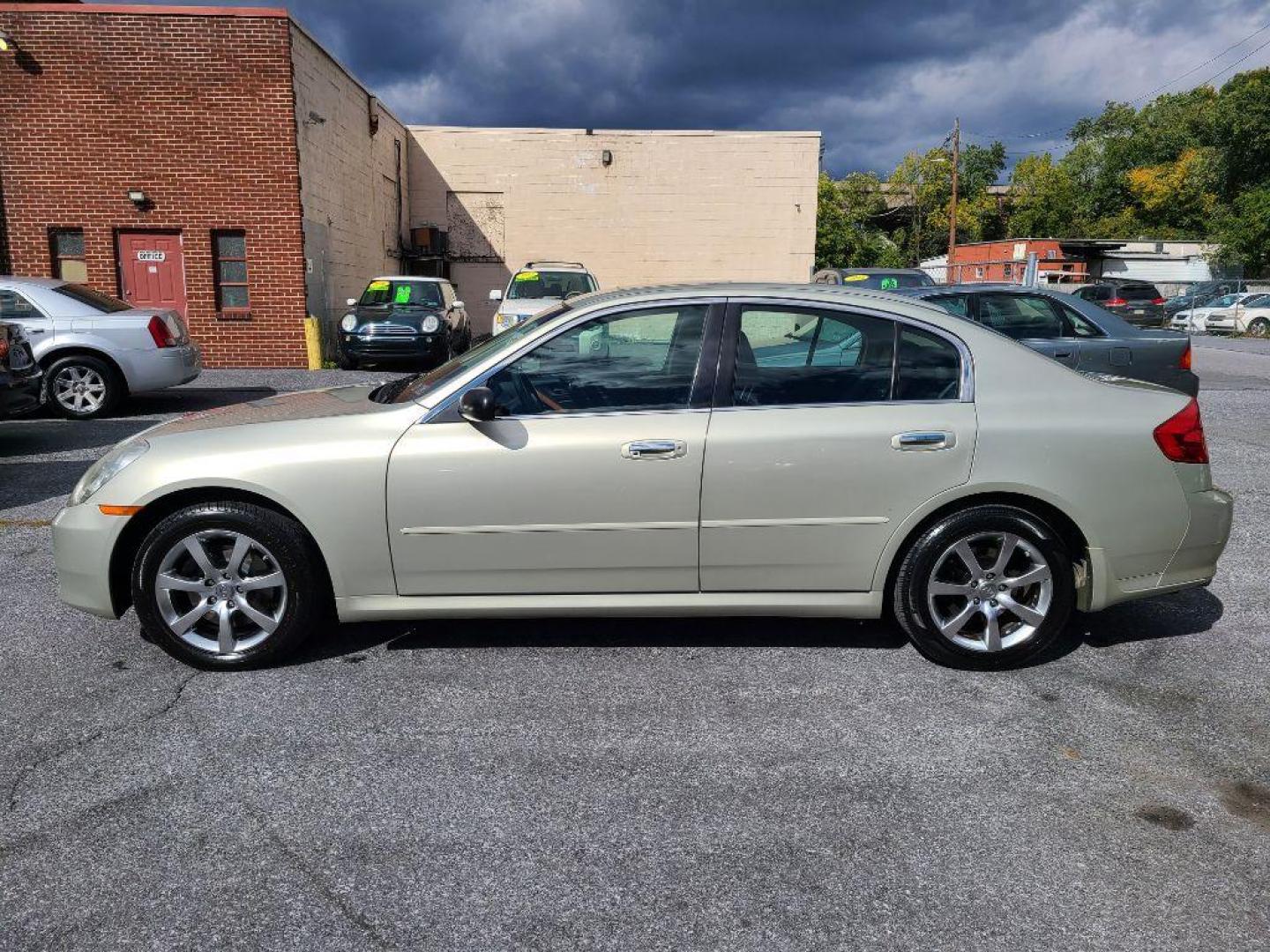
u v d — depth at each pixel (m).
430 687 3.71
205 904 2.45
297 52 14.95
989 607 3.81
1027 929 2.38
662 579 3.78
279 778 3.04
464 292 23.83
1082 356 8.66
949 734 3.36
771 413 3.71
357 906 2.44
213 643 3.84
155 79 14.41
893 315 3.81
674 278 23.81
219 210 14.86
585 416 3.71
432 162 23.25
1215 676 3.87
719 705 3.57
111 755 3.18
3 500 6.60
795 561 3.76
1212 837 2.77
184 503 3.82
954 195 44.09
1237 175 44.62
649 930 2.36
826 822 2.82
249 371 14.91
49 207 14.57
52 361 9.84
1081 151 67.44
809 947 2.31
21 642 4.13
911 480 3.69
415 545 3.71
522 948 2.29
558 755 3.20
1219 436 9.52
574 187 23.44
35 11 14.02
